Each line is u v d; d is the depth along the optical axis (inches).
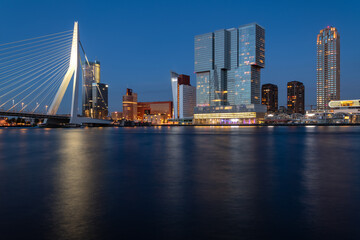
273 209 351.3
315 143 1669.5
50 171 653.9
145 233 281.1
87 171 653.3
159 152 1129.4
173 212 342.3
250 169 677.3
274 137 2464.3
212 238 269.6
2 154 1071.6
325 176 578.6
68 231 287.0
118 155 1015.0
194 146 1446.9
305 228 290.4
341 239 265.4
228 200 393.1
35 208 359.3
